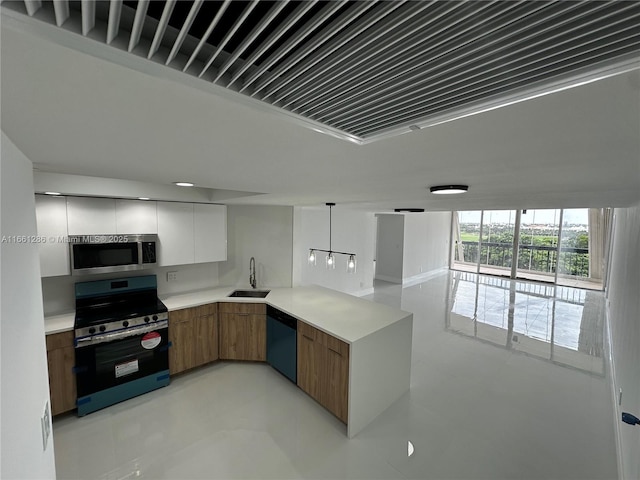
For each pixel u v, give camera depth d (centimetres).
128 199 306
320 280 614
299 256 435
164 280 370
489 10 43
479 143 91
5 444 73
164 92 59
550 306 654
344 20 46
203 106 66
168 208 334
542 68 51
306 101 68
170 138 91
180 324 331
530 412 292
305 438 253
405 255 864
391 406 298
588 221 852
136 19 40
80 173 176
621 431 241
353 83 60
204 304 351
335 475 218
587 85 51
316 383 290
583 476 218
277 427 266
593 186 183
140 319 298
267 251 425
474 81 56
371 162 121
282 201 337
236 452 238
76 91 58
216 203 373
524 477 218
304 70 57
